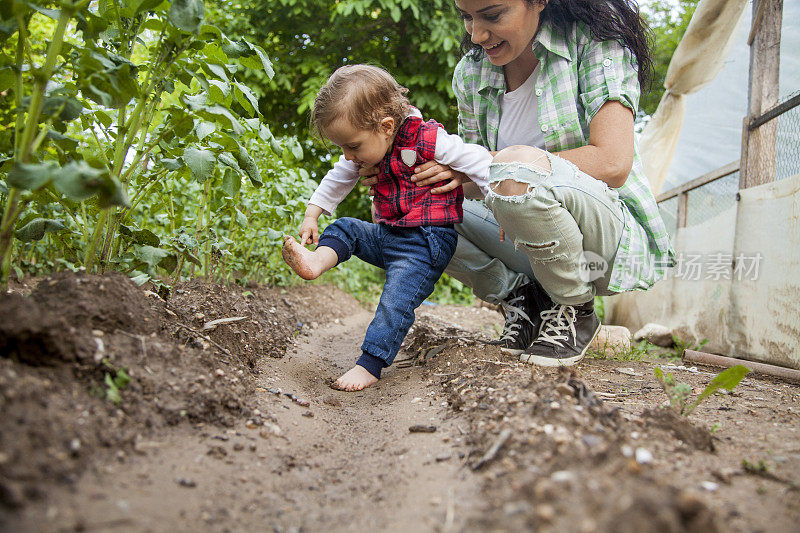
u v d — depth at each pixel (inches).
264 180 121.6
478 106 97.7
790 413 66.8
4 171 60.5
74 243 99.2
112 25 63.2
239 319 79.0
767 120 117.2
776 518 36.8
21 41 53.1
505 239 88.0
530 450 43.7
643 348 124.7
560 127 83.5
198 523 36.6
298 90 303.1
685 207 168.7
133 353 52.3
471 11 75.8
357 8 259.9
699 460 46.8
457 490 41.6
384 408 70.1
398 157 85.1
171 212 101.0
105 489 37.4
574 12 79.6
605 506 31.0
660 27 337.7
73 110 53.5
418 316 152.5
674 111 157.2
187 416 50.6
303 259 81.3
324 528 39.0
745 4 126.3
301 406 66.2
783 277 101.4
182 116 66.4
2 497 32.7
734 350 118.2
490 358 82.7
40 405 40.5
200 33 63.2
